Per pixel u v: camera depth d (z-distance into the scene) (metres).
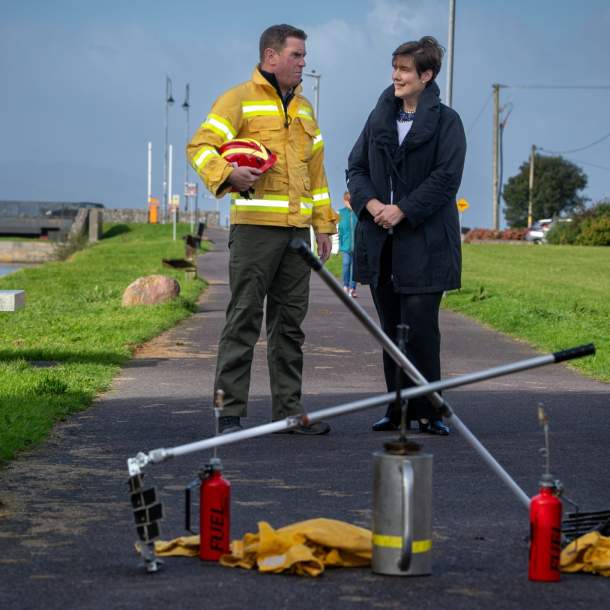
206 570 5.09
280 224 8.89
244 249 8.87
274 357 9.10
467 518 6.18
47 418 9.29
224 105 8.84
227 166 8.50
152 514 5.04
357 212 9.16
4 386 11.13
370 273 9.16
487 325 20.62
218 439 5.00
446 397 11.29
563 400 11.12
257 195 8.88
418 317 9.01
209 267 43.00
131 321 19.27
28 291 31.28
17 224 119.94
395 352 5.07
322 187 9.35
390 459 4.96
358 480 7.14
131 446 8.38
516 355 15.80
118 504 6.48
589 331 18.53
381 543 5.00
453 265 9.03
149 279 23.02
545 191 144.38
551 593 4.81
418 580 4.96
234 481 7.09
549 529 4.98
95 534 5.78
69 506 6.43
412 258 8.97
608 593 4.82
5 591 4.79
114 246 72.06
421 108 9.00
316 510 6.31
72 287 32.75
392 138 9.09
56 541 5.64
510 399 11.17
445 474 7.36
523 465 7.71
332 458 7.91
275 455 8.02
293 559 4.99
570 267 46.47
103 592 4.77
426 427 9.03
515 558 5.37
